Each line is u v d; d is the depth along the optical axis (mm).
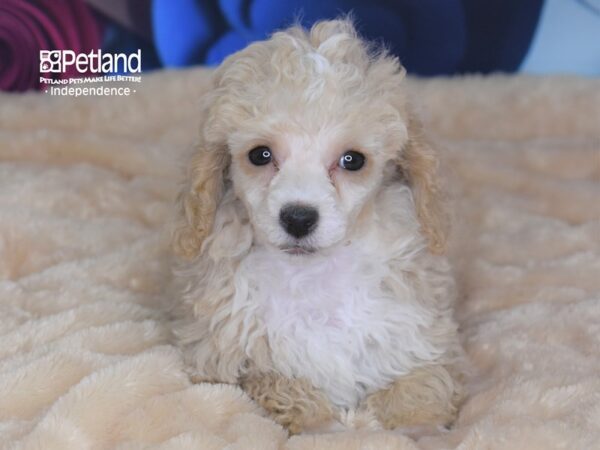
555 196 611
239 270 393
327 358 390
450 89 739
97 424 352
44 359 387
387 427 383
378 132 371
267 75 371
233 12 769
